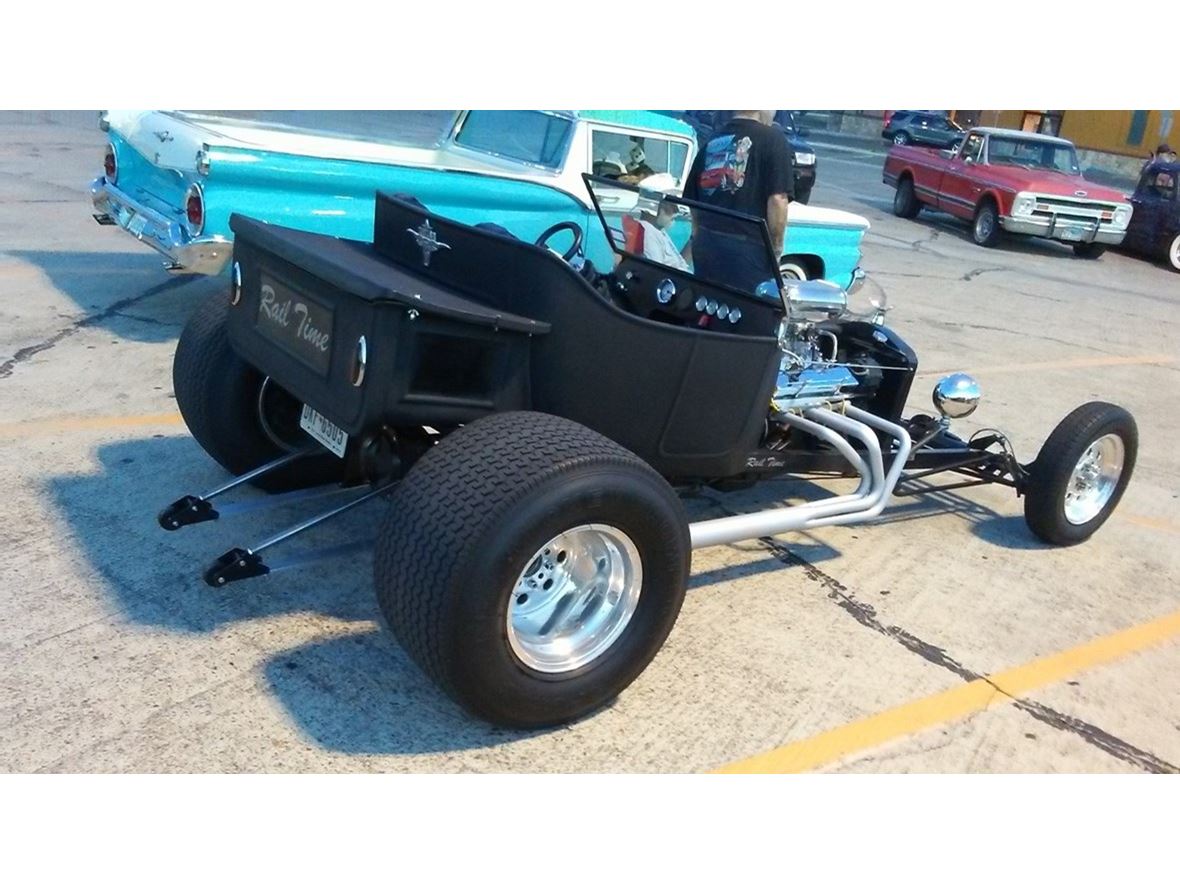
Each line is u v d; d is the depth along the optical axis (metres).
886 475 4.50
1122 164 27.59
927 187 16.75
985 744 3.20
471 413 3.01
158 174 6.34
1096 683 3.63
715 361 3.43
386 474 3.28
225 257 5.73
